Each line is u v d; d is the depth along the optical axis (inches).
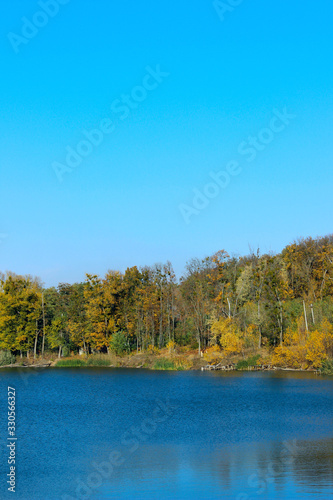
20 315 4084.6
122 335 4082.2
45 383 2849.4
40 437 1381.6
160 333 4104.3
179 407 1866.4
